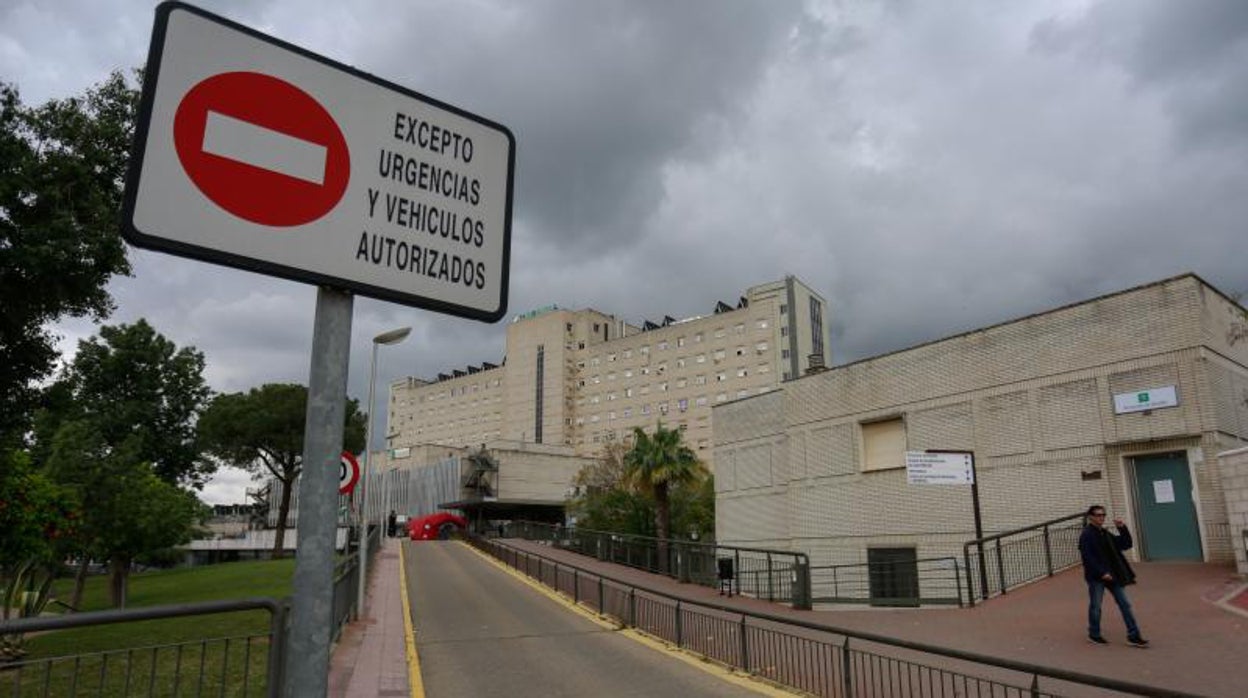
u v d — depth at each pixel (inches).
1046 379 842.2
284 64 91.2
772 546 1183.6
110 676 246.5
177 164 81.0
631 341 4170.8
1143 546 739.4
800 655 410.3
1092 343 807.1
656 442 1398.9
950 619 519.8
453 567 1089.4
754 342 3668.8
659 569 1032.8
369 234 93.4
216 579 1202.6
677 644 457.4
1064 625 453.7
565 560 1237.1
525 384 4608.8
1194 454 718.5
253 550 3132.4
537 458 3085.6
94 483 861.8
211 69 85.7
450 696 352.2
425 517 2193.7
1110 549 401.7
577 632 530.9
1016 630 453.1
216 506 4345.5
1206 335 734.5
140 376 1749.5
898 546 968.3
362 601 633.6
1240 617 423.8
